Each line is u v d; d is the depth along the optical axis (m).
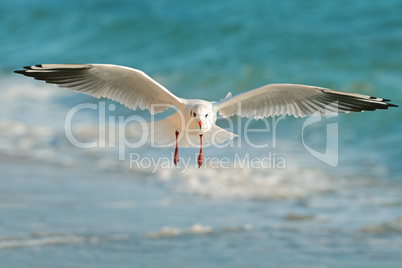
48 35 33.81
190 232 11.18
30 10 36.94
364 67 24.67
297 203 12.88
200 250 10.32
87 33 32.62
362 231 11.16
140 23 32.16
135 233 11.09
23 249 10.23
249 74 24.67
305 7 32.38
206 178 14.66
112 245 10.49
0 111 20.89
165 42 29.81
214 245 10.55
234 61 26.20
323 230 11.27
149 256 10.02
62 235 10.91
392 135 17.56
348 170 14.97
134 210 12.45
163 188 14.08
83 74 9.09
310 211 12.34
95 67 8.88
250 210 12.50
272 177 14.54
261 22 30.23
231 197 13.38
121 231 11.20
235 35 29.14
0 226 11.30
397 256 10.03
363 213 12.09
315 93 9.62
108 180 14.61
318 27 29.27
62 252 10.13
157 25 31.47
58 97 23.17
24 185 13.99
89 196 13.35
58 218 11.84
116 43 31.06
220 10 33.16
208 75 25.03
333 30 28.81
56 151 16.88
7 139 17.81
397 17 29.72
